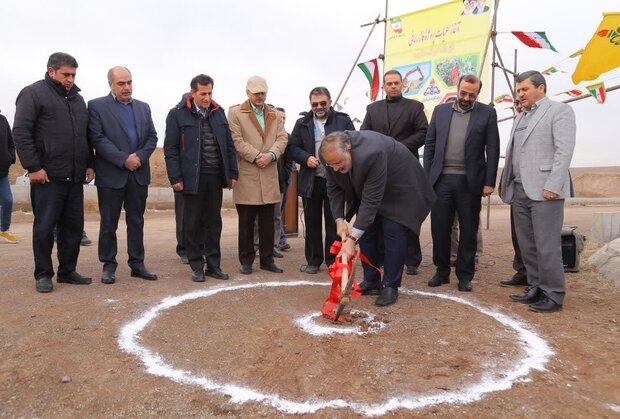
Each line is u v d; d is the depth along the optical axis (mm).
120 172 4871
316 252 5621
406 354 3279
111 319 3873
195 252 5117
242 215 5426
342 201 4480
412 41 7895
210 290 4781
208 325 3791
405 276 5562
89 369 3000
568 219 13234
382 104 5543
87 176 4887
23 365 3029
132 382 2848
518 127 4492
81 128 4645
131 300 4379
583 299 4578
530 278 4516
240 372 2996
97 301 4324
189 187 4941
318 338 3541
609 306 4359
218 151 5082
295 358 3195
